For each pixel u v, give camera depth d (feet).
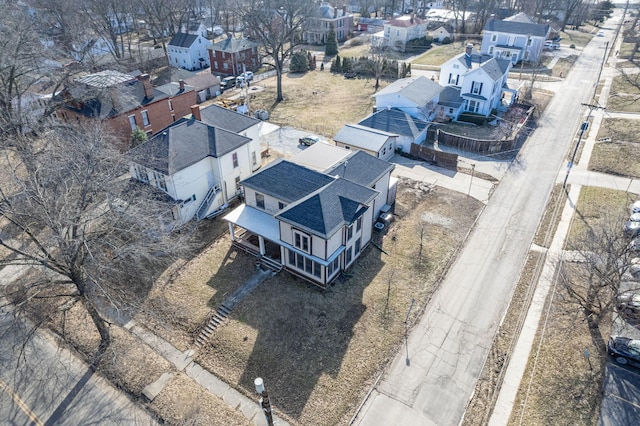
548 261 98.22
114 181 99.30
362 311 85.76
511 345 78.38
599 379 70.54
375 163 111.14
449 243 104.99
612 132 157.89
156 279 94.63
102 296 83.82
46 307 88.28
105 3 234.17
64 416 68.69
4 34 114.73
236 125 128.88
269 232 96.27
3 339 81.97
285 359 76.43
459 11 347.56
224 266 98.22
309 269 91.76
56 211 68.18
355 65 238.07
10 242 105.60
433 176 134.41
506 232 108.88
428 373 74.08
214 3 345.72
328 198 89.92
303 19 204.64
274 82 231.30
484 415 67.05
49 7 209.36
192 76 207.82
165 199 107.65
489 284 92.79
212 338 80.79
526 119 165.37
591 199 120.16
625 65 234.17
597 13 367.66
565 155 144.97
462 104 173.78
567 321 81.87
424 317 84.84
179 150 108.06
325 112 185.78
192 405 69.05
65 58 203.31
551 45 271.90
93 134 97.30
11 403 70.69
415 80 173.27
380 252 102.17
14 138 109.09
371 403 69.41
